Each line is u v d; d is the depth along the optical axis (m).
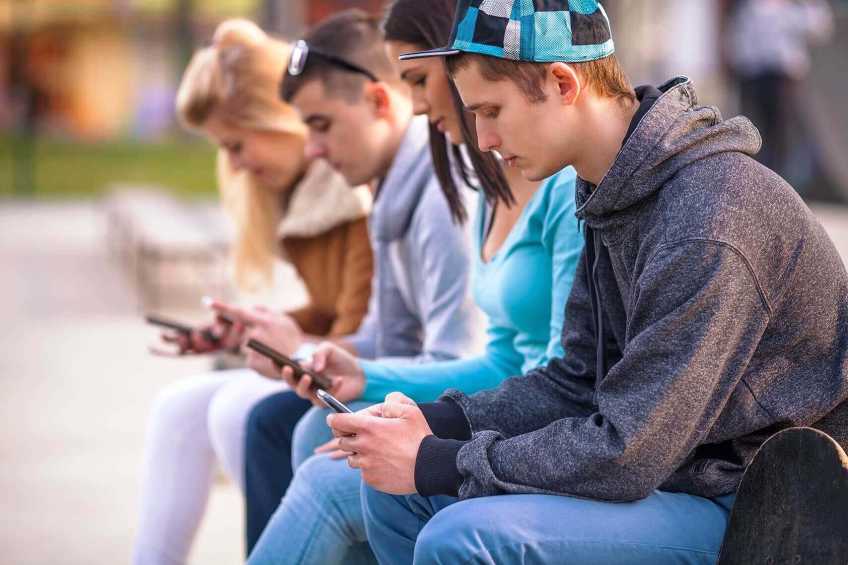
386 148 5.61
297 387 4.98
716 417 3.57
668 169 3.62
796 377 3.66
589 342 4.17
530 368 4.79
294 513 4.50
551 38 3.64
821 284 3.60
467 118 4.63
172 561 5.88
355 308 6.36
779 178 3.63
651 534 3.62
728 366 3.54
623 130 3.78
